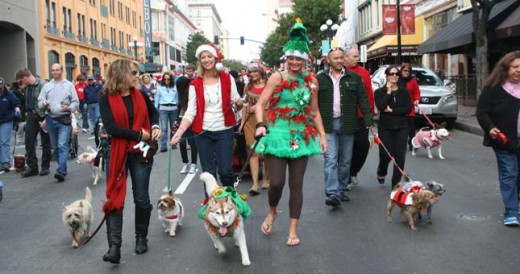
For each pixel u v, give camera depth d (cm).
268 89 549
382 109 752
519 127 600
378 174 855
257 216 689
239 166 920
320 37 5256
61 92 972
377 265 504
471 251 534
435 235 590
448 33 2194
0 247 590
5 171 1095
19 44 3073
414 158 1137
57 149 995
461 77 2403
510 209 614
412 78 1159
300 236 599
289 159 561
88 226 618
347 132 706
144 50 6488
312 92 559
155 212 724
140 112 519
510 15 1809
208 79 609
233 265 512
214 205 486
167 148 1347
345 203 745
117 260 509
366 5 4678
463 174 946
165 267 512
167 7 8631
